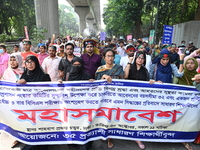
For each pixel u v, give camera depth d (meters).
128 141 2.89
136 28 20.78
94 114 2.50
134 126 2.59
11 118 2.49
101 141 2.87
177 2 18.91
